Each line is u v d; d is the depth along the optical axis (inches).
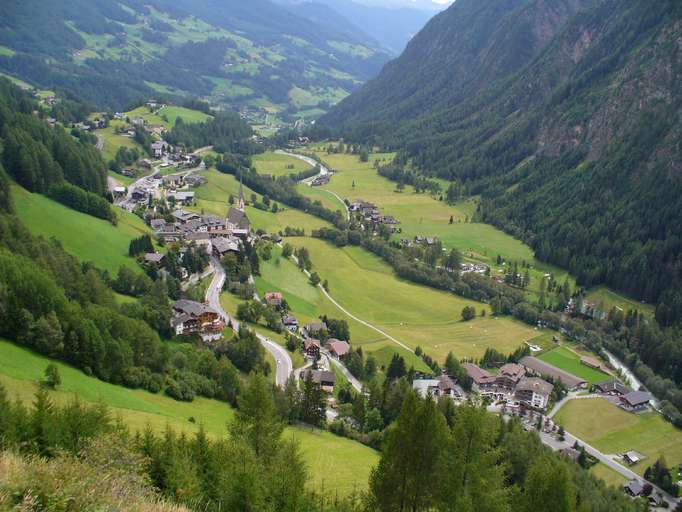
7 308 4146.2
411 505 2316.7
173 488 2034.9
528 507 2342.5
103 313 4726.9
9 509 1216.2
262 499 1947.6
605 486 5004.9
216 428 4087.1
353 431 5009.8
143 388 4534.9
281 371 6082.7
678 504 5196.9
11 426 2095.2
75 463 1498.5
